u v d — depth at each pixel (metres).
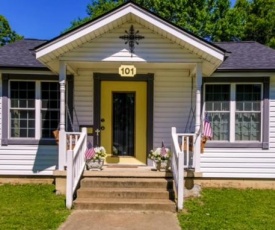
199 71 8.12
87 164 8.48
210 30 24.30
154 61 8.16
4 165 9.74
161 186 7.82
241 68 9.35
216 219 6.55
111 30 8.15
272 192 9.14
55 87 9.86
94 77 9.79
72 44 7.93
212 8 25.78
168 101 9.88
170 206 7.09
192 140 8.46
